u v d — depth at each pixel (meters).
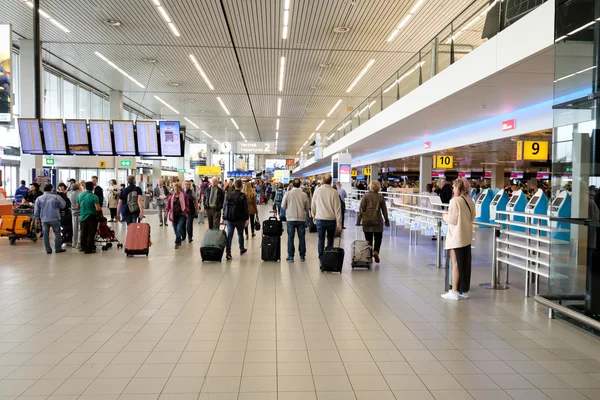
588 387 3.26
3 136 16.55
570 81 4.79
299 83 20.28
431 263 8.53
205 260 8.51
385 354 3.87
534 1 6.47
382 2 11.18
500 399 3.06
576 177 4.78
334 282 6.80
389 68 17.47
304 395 3.10
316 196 7.97
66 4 11.47
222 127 36.66
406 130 15.48
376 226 8.14
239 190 8.99
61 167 17.17
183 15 12.11
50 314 5.04
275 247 8.61
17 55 15.61
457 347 4.05
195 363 3.64
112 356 3.79
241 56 16.00
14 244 11.11
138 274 7.36
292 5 11.42
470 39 8.46
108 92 22.38
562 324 4.75
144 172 29.50
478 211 12.34
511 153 19.30
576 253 4.81
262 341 4.18
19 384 3.25
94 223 9.69
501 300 5.77
